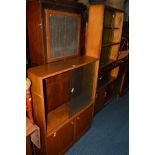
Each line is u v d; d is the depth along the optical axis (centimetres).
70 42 164
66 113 176
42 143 149
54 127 154
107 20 203
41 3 123
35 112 138
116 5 257
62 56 161
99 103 254
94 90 200
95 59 176
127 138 216
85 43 191
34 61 153
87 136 215
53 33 142
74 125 180
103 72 224
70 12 151
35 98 130
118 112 276
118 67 271
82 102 189
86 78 181
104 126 238
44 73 124
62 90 176
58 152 171
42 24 129
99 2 243
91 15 175
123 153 192
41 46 138
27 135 117
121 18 220
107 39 220
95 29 176
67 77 176
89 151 192
